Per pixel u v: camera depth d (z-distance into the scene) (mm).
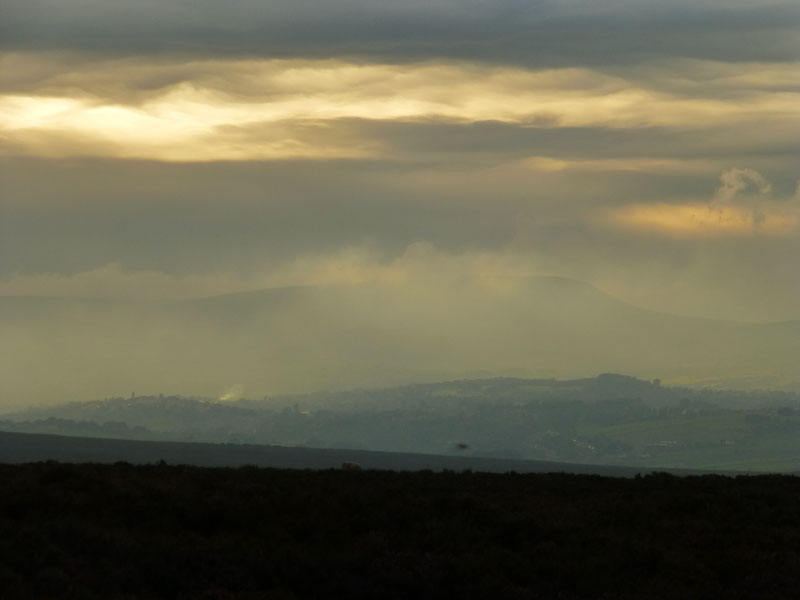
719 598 65688
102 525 71125
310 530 73750
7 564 60562
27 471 86562
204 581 62750
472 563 68312
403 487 90625
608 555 71750
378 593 63625
